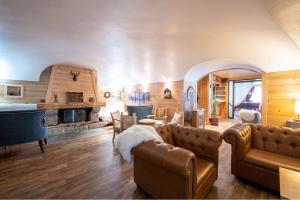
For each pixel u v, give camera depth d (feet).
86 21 7.87
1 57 12.91
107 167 8.98
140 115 16.34
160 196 5.46
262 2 5.52
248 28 7.95
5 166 9.02
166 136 7.82
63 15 7.27
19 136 10.25
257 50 10.98
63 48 12.14
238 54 11.96
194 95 20.68
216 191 6.73
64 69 17.72
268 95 13.25
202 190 5.77
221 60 13.57
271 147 8.05
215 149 6.91
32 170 8.56
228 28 8.20
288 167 6.29
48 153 11.07
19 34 9.50
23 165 9.17
